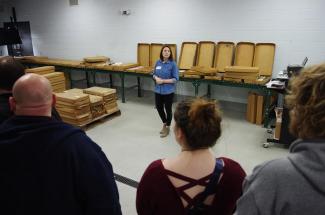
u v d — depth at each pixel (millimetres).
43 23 8648
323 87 709
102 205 1194
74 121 4590
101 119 5090
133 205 2740
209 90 6156
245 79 4773
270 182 735
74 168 1157
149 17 6598
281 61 5328
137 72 6000
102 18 7371
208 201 1064
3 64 1613
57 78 5289
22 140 1112
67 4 7902
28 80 1156
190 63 6090
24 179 1130
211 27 5875
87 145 1208
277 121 3941
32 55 9211
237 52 5633
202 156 1090
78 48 8117
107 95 5172
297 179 700
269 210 730
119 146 4082
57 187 1145
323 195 673
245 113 5641
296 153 745
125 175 3289
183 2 6070
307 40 5020
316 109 705
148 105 6184
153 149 3971
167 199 1060
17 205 1161
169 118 4434
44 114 1180
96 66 6578
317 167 678
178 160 1092
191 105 1123
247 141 4207
